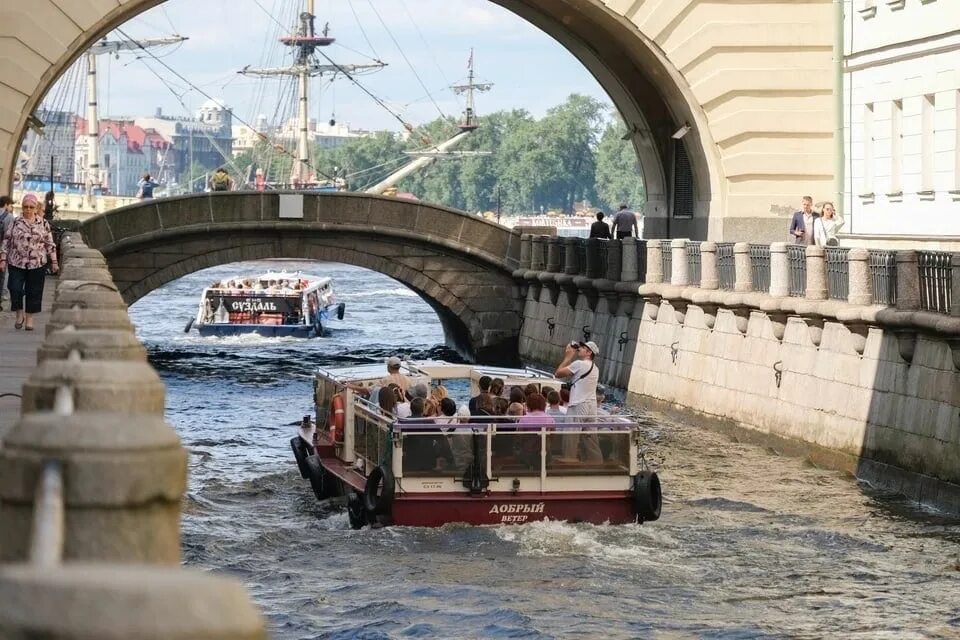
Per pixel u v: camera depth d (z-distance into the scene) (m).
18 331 35.66
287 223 69.31
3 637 3.28
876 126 55.94
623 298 57.88
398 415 31.44
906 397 36.50
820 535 30.98
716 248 49.47
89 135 192.25
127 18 63.62
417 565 27.19
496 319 72.06
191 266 69.44
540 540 29.25
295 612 23.33
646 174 74.94
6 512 4.39
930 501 34.84
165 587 3.37
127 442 4.40
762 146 64.75
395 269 71.06
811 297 41.56
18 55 60.84
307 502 35.38
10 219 41.72
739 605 24.70
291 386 62.31
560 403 33.81
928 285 35.56
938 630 23.14
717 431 48.69
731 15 64.31
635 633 22.30
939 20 50.12
